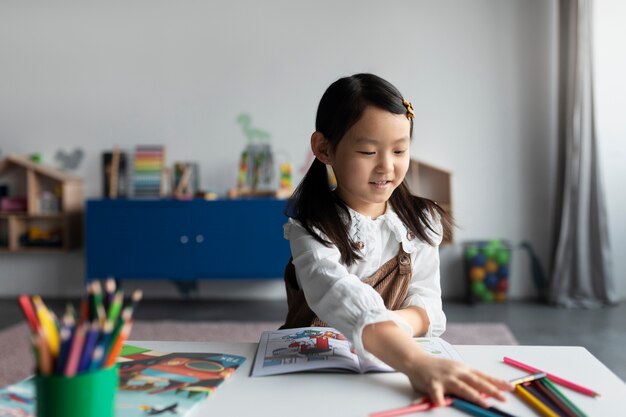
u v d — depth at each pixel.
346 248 0.93
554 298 3.58
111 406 0.55
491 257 3.62
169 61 3.86
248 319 3.31
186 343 0.89
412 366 0.70
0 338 2.83
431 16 3.76
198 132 3.86
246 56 3.83
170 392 0.68
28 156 3.92
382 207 1.00
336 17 3.79
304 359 0.80
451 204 3.71
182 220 3.55
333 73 3.81
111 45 3.87
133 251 3.56
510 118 3.76
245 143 3.85
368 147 0.83
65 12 3.88
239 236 3.54
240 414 0.64
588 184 3.52
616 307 3.48
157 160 3.76
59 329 0.55
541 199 3.77
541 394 0.68
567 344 2.72
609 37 3.69
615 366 2.40
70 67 3.89
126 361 0.80
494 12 3.73
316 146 0.92
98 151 3.90
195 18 3.84
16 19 3.89
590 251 3.54
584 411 0.64
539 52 3.71
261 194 3.73
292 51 3.82
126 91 3.88
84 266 3.95
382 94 0.82
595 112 3.48
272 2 3.81
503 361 0.80
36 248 3.80
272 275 3.54
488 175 3.79
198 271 3.56
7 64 3.91
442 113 3.78
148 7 3.85
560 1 3.56
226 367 0.77
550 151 3.75
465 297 3.81
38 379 0.53
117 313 0.56
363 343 0.77
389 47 3.78
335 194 0.99
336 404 0.66
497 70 3.75
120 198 3.68
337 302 0.81
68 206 3.76
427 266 1.03
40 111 3.92
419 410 0.64
